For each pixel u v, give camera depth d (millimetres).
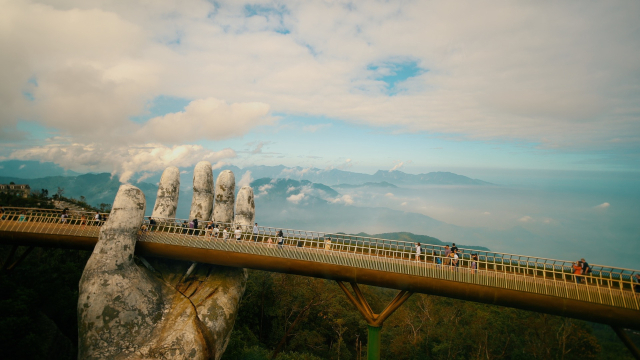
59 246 32688
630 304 21031
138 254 30078
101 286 25781
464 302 52719
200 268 32469
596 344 34344
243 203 36438
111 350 24250
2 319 29219
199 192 38094
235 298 30750
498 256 24812
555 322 38500
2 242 33531
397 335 49469
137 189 30250
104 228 28312
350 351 53031
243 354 37062
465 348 45375
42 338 31891
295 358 40250
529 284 23016
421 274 24797
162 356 24234
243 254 28078
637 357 20953
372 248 29094
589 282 23594
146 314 26547
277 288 54219
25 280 36344
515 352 39219
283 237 30219
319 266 26609
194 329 26078
